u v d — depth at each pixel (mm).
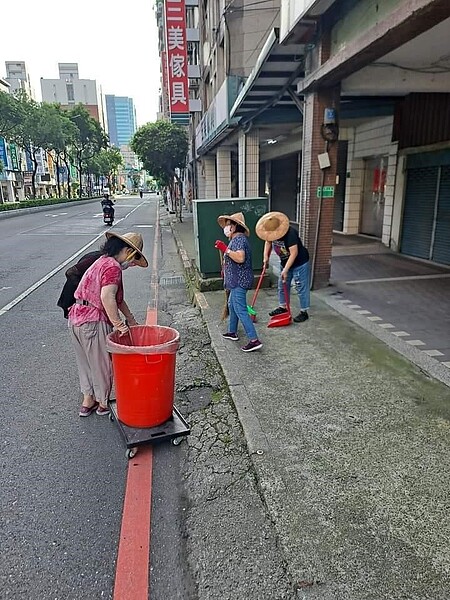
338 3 5438
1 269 9969
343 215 14445
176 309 6746
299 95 7594
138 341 3334
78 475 2814
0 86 50750
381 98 9867
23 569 2115
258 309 6141
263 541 2244
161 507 2527
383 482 2564
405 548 2105
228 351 4637
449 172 8797
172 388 3166
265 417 3311
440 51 5602
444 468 2680
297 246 5309
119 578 2066
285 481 2594
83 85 109375
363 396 3598
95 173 69250
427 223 9672
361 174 13625
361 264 9383
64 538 2305
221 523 2377
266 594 1944
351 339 4883
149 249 13555
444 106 8734
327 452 2861
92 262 3467
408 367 4133
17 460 2971
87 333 3293
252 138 12203
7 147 45906
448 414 3301
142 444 2959
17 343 5227
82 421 3482
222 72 15703
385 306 6223
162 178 28312
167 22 18922
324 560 2055
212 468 2848
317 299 6602
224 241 7266
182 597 1962
